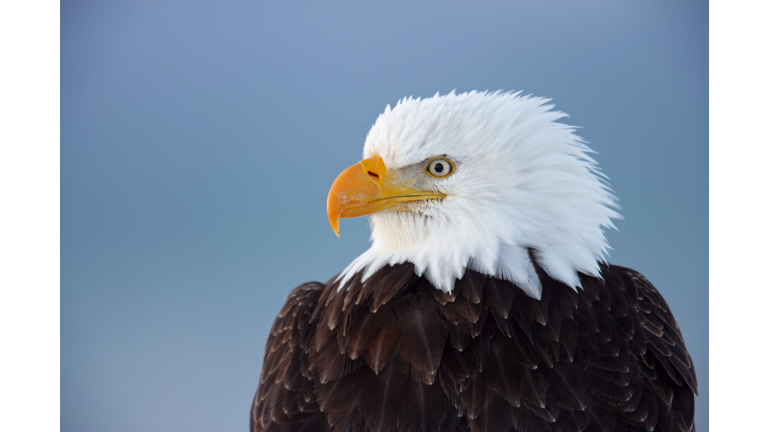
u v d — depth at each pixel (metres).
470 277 7.28
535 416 6.25
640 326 7.34
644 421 6.46
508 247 7.46
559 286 7.29
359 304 7.31
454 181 7.71
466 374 6.46
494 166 7.59
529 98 8.30
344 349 6.89
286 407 6.74
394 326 6.89
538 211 7.56
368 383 6.52
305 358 7.16
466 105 7.88
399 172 7.89
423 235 7.87
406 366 6.54
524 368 6.52
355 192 7.95
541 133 7.83
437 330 6.78
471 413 6.25
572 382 6.51
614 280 7.79
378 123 8.25
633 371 6.79
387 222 8.02
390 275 7.55
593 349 6.80
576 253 7.61
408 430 6.17
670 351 7.38
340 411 6.43
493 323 6.87
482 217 7.57
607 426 6.32
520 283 7.18
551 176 7.68
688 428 7.12
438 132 7.76
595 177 8.18
